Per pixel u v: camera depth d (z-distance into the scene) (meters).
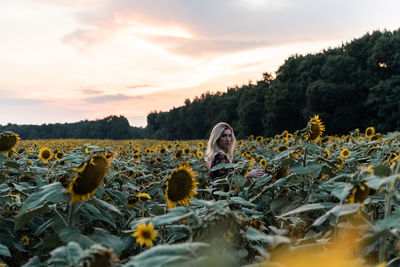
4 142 3.62
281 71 80.00
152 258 1.53
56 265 1.54
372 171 1.88
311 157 3.32
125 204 3.04
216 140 4.75
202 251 1.60
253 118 80.38
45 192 2.09
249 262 2.39
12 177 4.33
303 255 1.62
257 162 5.36
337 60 63.75
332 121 59.03
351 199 1.81
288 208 2.95
